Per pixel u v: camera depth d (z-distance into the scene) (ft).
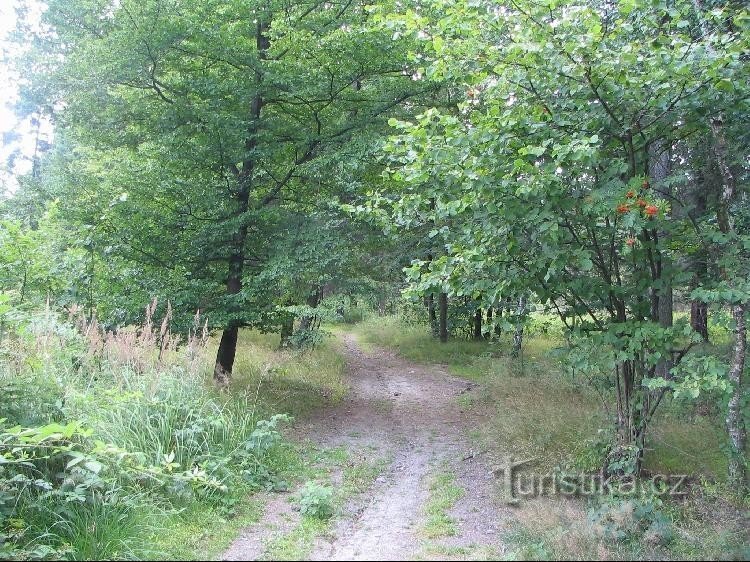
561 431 22.79
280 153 34.53
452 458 24.11
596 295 18.13
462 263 18.81
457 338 69.51
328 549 14.57
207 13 31.22
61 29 31.83
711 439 21.08
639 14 16.78
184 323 29.66
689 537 14.78
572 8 15.88
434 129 18.44
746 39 15.60
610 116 16.98
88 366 21.35
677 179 17.04
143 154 32.53
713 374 15.19
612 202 15.34
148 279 30.48
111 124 32.65
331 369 46.34
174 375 22.49
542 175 15.43
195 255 32.73
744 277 16.75
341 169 30.01
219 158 32.12
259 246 34.30
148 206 32.24
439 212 18.75
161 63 31.63
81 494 15.14
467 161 16.80
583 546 14.11
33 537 14.78
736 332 17.20
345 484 20.35
